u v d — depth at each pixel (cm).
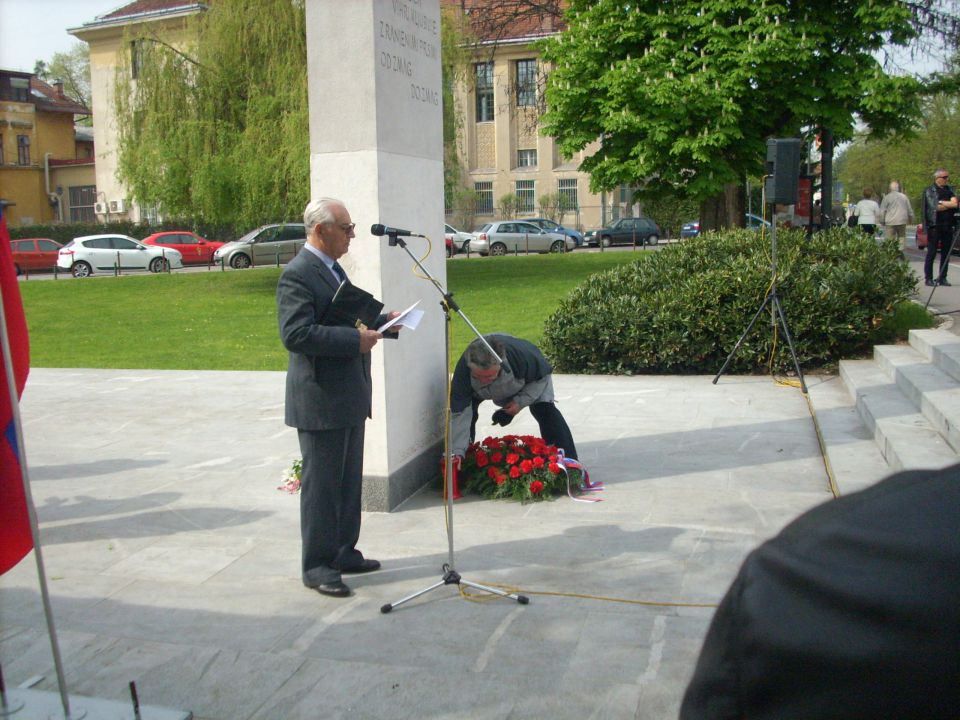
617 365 1091
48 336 1695
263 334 1653
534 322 1556
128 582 498
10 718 345
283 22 2253
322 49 574
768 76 1730
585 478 644
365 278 581
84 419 943
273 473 719
